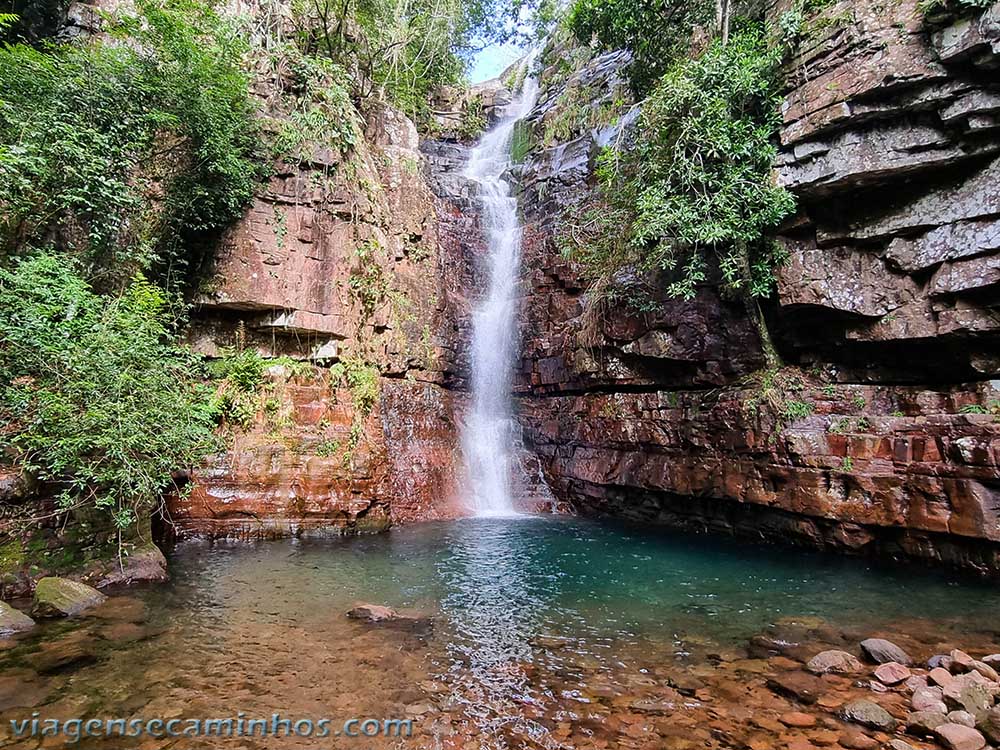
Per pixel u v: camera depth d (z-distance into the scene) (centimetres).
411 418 1289
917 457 788
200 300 1017
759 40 999
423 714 399
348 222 1185
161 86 928
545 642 542
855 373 980
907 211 867
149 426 700
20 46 855
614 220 1287
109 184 827
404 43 1706
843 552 873
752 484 984
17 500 613
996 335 793
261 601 640
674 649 527
